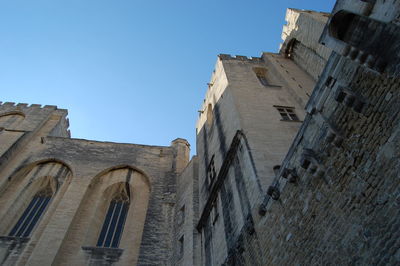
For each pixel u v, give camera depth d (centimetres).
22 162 2797
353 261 706
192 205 2261
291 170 1003
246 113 1778
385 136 694
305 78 2273
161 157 3228
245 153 1484
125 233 2358
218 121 2255
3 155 2650
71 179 2720
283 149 1452
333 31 960
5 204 2369
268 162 1352
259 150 1433
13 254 1983
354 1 888
